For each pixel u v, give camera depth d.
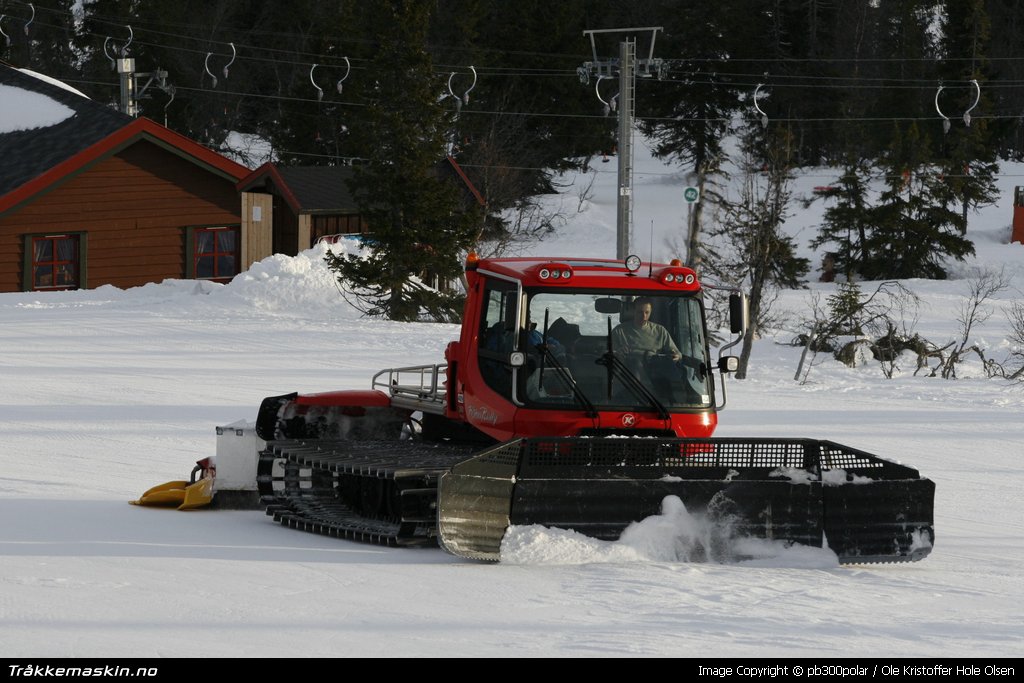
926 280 162.00
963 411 62.12
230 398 59.50
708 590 24.20
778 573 26.20
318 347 81.62
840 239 191.50
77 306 102.94
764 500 27.41
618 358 29.45
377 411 35.47
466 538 26.38
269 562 26.39
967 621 22.09
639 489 27.06
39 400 57.53
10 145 126.31
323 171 146.12
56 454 43.12
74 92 133.00
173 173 128.50
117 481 38.25
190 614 21.48
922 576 26.77
